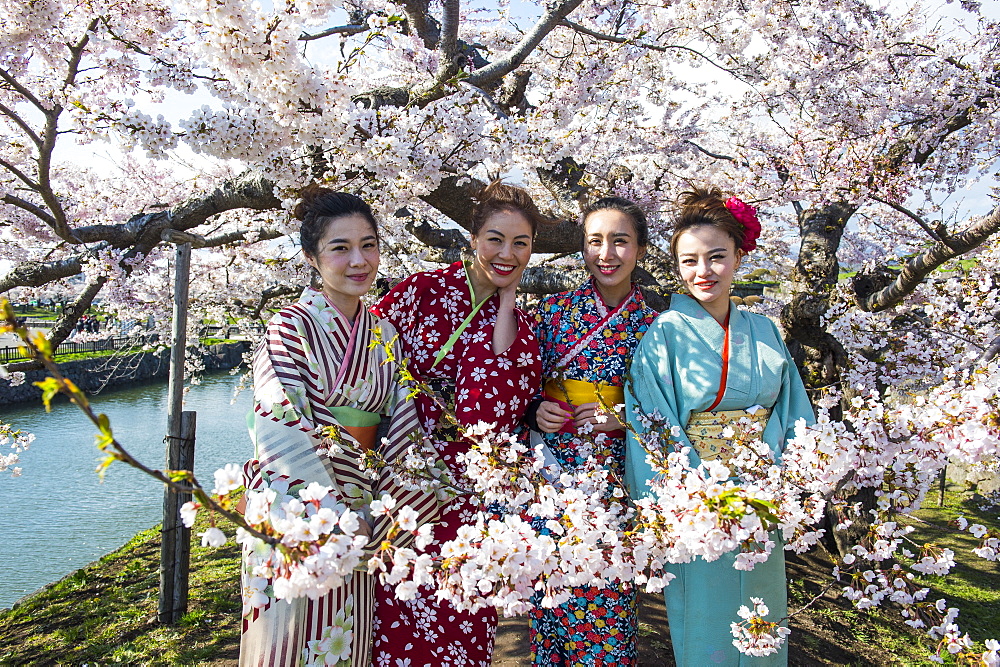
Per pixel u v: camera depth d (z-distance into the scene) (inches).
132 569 201.6
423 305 94.5
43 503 320.5
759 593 85.2
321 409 77.5
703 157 280.5
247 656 73.1
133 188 270.7
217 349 812.0
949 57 203.5
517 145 145.0
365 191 142.9
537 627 95.9
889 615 167.6
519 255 90.9
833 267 202.7
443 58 151.9
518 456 74.7
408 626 83.8
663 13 196.9
